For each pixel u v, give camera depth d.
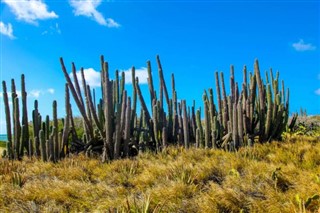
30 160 11.44
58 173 8.88
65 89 11.86
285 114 11.89
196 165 8.07
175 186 6.73
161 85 12.09
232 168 7.51
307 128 15.90
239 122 10.59
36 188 7.49
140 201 6.34
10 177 8.53
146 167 8.62
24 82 12.57
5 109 12.48
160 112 11.84
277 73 12.02
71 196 7.07
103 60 11.97
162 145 11.24
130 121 11.01
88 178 8.39
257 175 7.05
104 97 11.00
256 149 9.55
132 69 12.01
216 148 10.52
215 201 6.07
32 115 12.32
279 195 6.10
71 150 12.06
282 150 9.28
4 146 16.73
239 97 11.73
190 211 6.00
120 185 7.54
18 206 6.71
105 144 10.70
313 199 5.70
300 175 6.88
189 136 12.09
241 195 6.20
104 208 6.32
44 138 11.94
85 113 11.54
